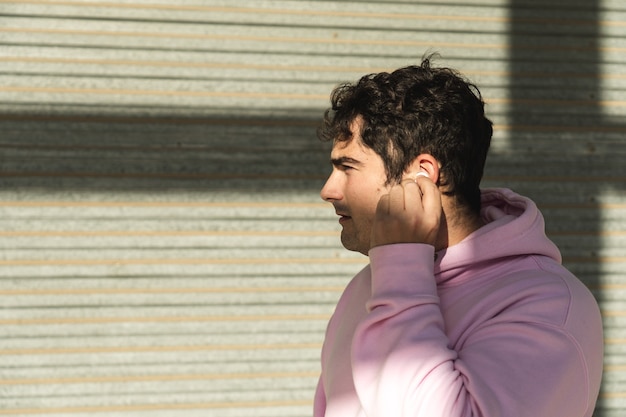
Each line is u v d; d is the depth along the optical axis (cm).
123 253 428
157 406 432
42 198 423
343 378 208
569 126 457
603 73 459
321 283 442
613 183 460
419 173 196
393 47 446
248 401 438
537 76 455
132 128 428
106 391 429
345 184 202
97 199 426
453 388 168
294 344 440
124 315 429
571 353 177
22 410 424
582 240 458
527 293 185
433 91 196
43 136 422
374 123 195
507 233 198
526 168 455
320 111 441
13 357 423
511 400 168
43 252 424
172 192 430
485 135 204
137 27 428
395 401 171
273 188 438
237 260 436
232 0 433
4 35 419
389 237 185
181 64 430
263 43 436
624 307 460
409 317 179
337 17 441
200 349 434
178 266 432
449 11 449
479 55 451
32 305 424
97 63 425
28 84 421
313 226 441
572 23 456
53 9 422
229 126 434
